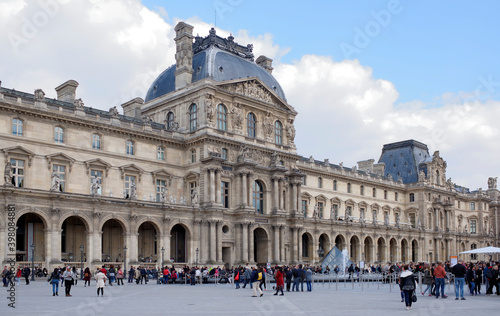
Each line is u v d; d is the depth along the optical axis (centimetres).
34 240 7712
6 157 7556
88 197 7731
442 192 15875
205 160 9338
